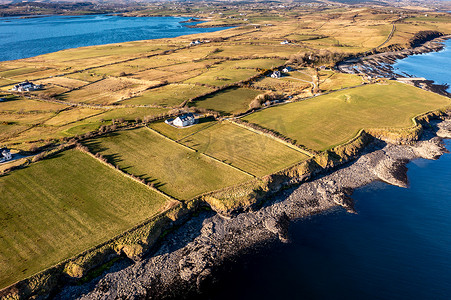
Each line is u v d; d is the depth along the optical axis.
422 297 50.22
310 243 61.34
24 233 59.62
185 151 87.56
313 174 80.94
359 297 50.53
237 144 90.94
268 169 78.81
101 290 51.84
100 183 74.06
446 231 63.72
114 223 62.22
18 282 49.84
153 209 65.81
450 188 76.81
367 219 67.50
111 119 110.00
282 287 52.50
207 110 115.31
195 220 66.38
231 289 52.19
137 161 82.81
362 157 89.25
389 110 114.38
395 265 56.25
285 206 71.06
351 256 58.34
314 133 96.81
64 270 53.12
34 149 87.44
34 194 70.06
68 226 61.41
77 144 90.00
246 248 60.22
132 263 56.66
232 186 72.31
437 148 94.12
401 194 75.06
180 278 54.09
